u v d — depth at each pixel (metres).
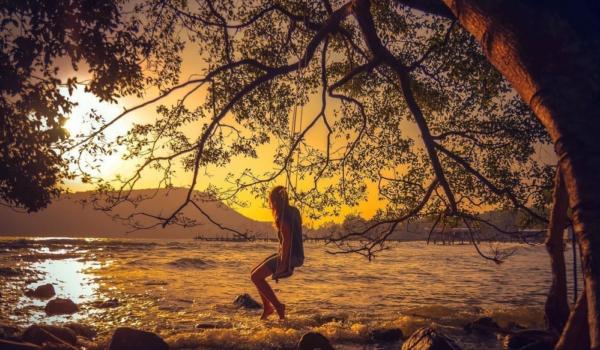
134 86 7.61
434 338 5.63
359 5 6.51
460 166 8.78
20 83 6.54
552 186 8.35
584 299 2.93
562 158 2.25
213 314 9.83
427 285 17.69
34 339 6.19
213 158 7.62
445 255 53.59
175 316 9.52
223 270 24.42
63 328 6.82
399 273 24.20
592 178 2.15
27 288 14.31
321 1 8.36
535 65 2.36
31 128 6.86
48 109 6.77
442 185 7.71
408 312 9.68
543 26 2.34
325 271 25.08
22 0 6.36
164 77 7.86
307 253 50.69
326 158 8.30
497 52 2.54
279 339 6.80
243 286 16.19
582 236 2.17
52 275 19.27
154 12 7.58
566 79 2.27
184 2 7.85
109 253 46.38
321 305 11.75
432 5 5.73
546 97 2.30
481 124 8.73
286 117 8.67
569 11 2.33
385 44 8.61
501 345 6.96
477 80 8.58
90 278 18.64
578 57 2.26
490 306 11.98
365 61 8.88
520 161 8.62
